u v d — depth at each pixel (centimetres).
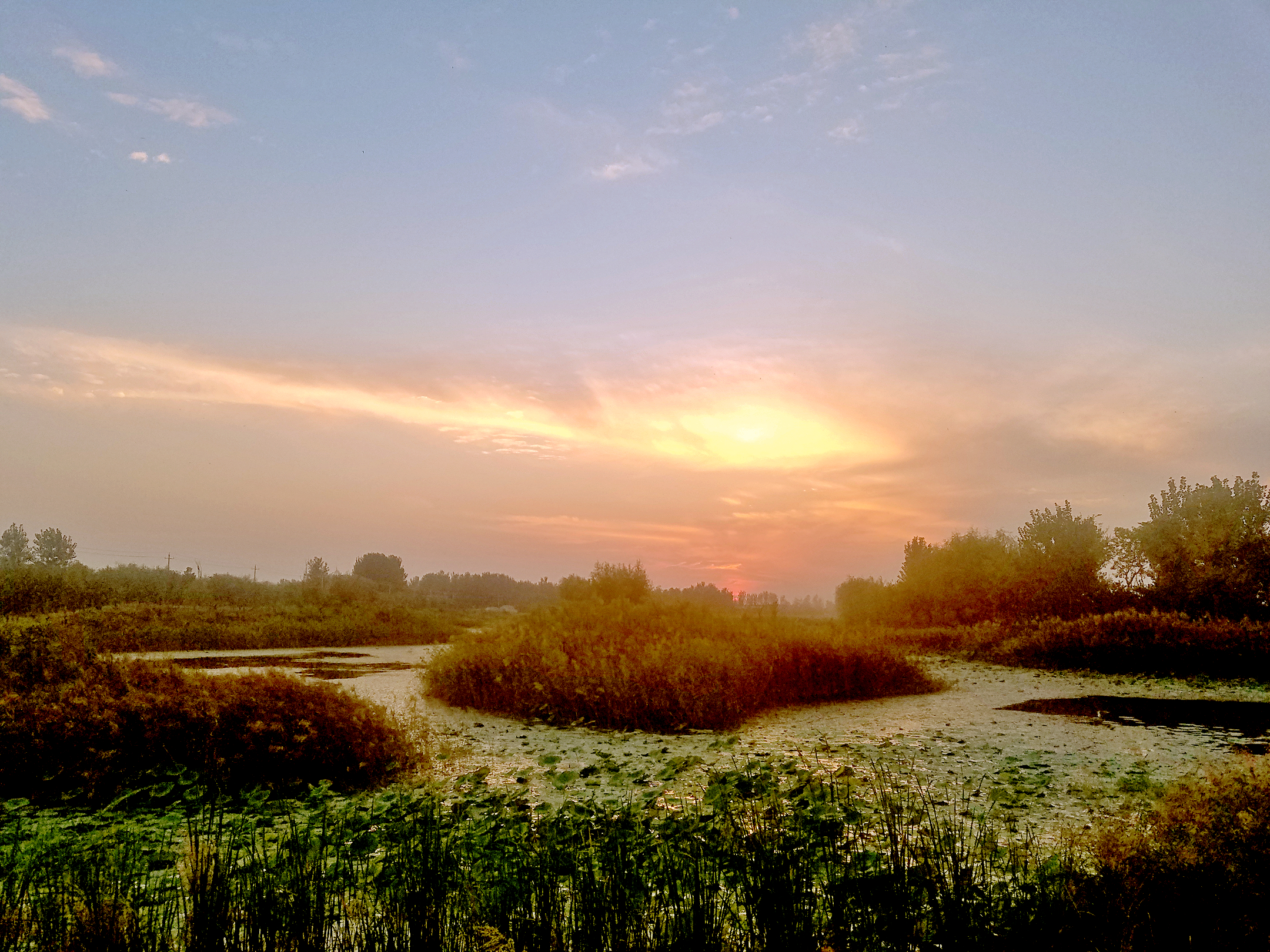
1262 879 329
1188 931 317
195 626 2380
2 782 627
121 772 636
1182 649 1686
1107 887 342
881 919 335
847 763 761
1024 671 1780
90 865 411
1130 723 1045
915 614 2911
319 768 686
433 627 2844
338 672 1658
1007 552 2775
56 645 838
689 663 1123
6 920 335
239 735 678
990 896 349
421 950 322
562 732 987
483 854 406
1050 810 570
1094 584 2511
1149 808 534
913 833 471
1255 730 981
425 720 923
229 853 391
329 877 387
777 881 357
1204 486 2331
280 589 3806
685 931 331
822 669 1309
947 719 1098
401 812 512
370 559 7344
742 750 842
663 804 604
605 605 1634
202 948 320
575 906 350
